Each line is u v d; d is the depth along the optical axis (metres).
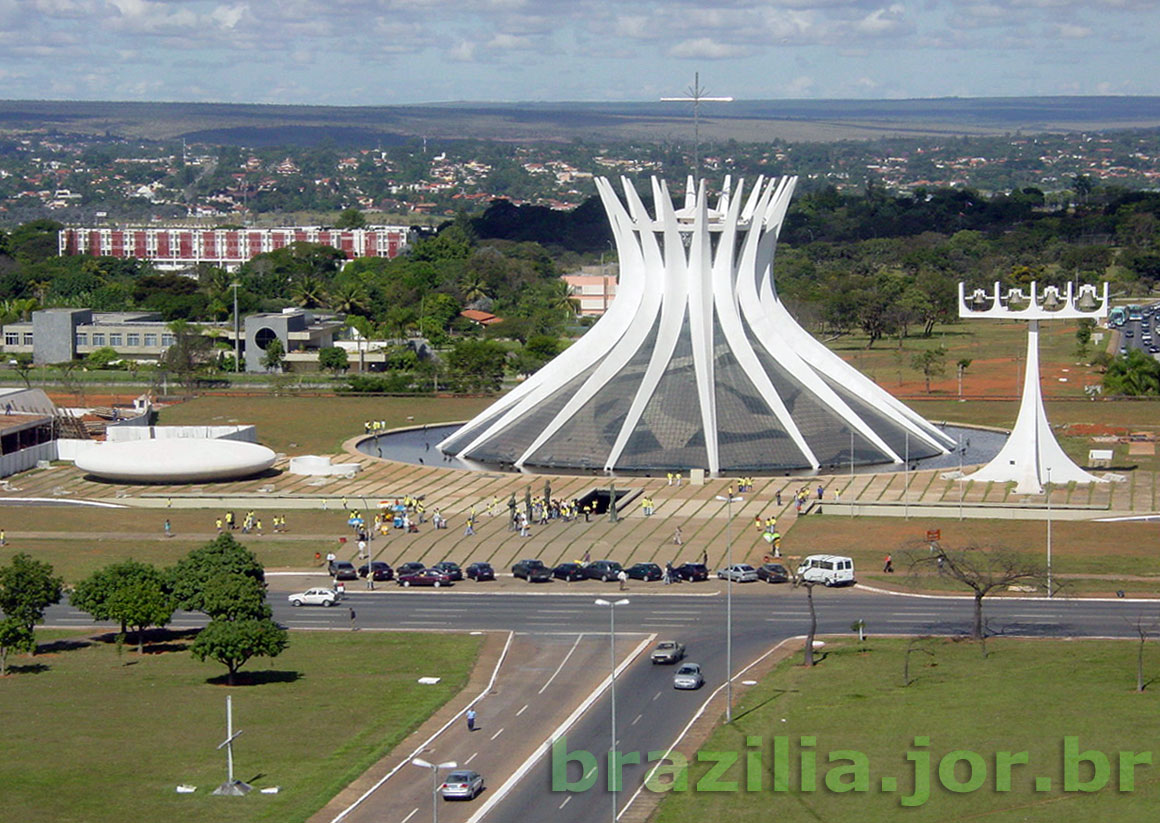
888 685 123.62
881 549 175.12
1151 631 140.88
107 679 130.00
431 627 146.00
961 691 121.12
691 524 189.00
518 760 108.69
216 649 125.62
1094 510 192.75
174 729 115.38
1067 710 115.12
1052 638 138.75
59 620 152.12
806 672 128.38
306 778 105.00
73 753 109.94
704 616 148.62
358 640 141.75
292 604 155.38
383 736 113.50
